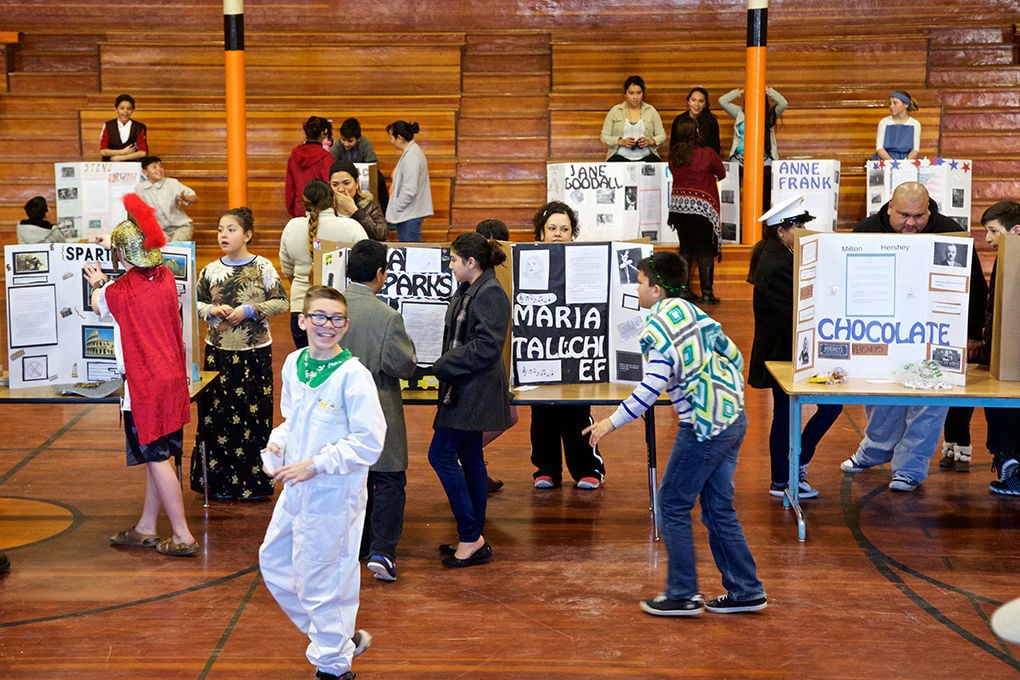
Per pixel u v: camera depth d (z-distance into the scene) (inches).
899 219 243.4
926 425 260.8
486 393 213.5
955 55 617.9
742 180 532.7
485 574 216.7
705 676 174.4
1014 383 238.2
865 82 606.5
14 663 178.4
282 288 255.8
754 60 510.6
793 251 251.1
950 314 235.0
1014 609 83.0
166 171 571.2
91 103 602.2
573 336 247.4
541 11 639.8
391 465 209.9
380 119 589.9
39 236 455.8
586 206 491.8
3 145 587.8
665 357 185.9
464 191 581.3
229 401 255.3
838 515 249.4
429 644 185.6
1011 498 261.4
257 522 245.6
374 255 207.9
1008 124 580.4
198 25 639.1
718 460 192.2
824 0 629.9
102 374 242.4
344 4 641.6
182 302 238.4
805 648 184.1
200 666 177.6
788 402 256.5
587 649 183.9
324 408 161.8
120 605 201.5
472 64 631.8
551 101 600.1
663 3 639.1
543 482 268.5
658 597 198.7
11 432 321.1
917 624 193.5
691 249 489.7
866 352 239.0
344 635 166.1
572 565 221.1
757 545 231.0
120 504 258.8
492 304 211.9
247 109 588.1
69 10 637.3
